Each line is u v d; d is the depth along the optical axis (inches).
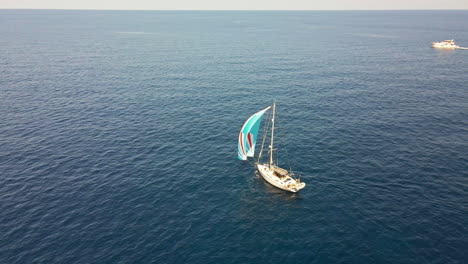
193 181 1860.2
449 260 1268.5
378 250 1330.0
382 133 2437.3
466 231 1416.1
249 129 1897.1
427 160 2030.0
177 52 6028.5
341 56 5526.6
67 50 6082.7
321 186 1787.6
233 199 1697.8
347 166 1984.5
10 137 2361.0
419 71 4347.9
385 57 5413.4
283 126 2608.3
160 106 3075.8
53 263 1270.9
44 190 1739.7
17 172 1908.2
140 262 1282.0
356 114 2824.8
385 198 1663.4
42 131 2479.1
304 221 1521.9
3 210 1568.7
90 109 2962.6
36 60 5044.3
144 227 1477.6
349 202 1643.7
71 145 2262.6
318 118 2753.4
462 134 2386.8
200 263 1283.2
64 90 3506.4
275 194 1738.4
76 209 1589.6
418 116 2746.1
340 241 1387.8
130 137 2409.0
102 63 4948.3
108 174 1905.8
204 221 1528.1
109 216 1544.0
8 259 1285.7
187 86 3732.8
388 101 3137.3
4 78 3907.5
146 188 1779.0
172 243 1385.3
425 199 1644.9
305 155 2137.1
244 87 3686.0
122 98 3287.4
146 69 4574.3
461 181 1797.5
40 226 1470.2
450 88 3521.2
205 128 2596.0
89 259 1293.1
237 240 1408.7
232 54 5812.0
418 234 1408.7
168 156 2142.0
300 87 3651.6
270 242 1396.4
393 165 1980.8
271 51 6097.4
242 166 2032.5
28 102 3105.3
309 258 1302.9
